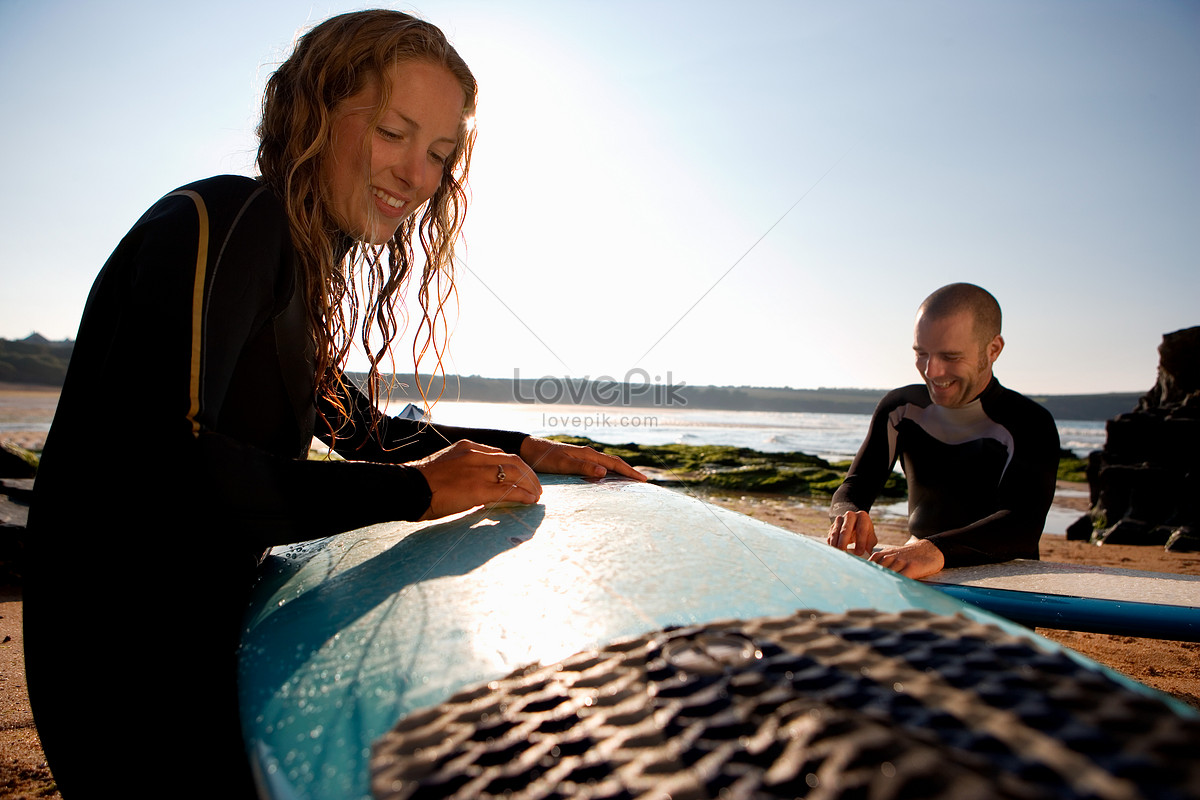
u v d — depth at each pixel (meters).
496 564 0.98
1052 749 0.46
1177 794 0.41
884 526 6.55
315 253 1.19
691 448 12.11
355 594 0.91
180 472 0.84
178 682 0.86
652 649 0.67
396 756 0.56
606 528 1.14
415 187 1.25
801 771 0.46
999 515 2.14
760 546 1.04
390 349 1.59
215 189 0.96
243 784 0.82
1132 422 7.91
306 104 1.16
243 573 1.04
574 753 0.53
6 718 1.93
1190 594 1.65
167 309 0.84
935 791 0.42
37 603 0.85
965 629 0.68
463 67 1.27
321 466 1.00
